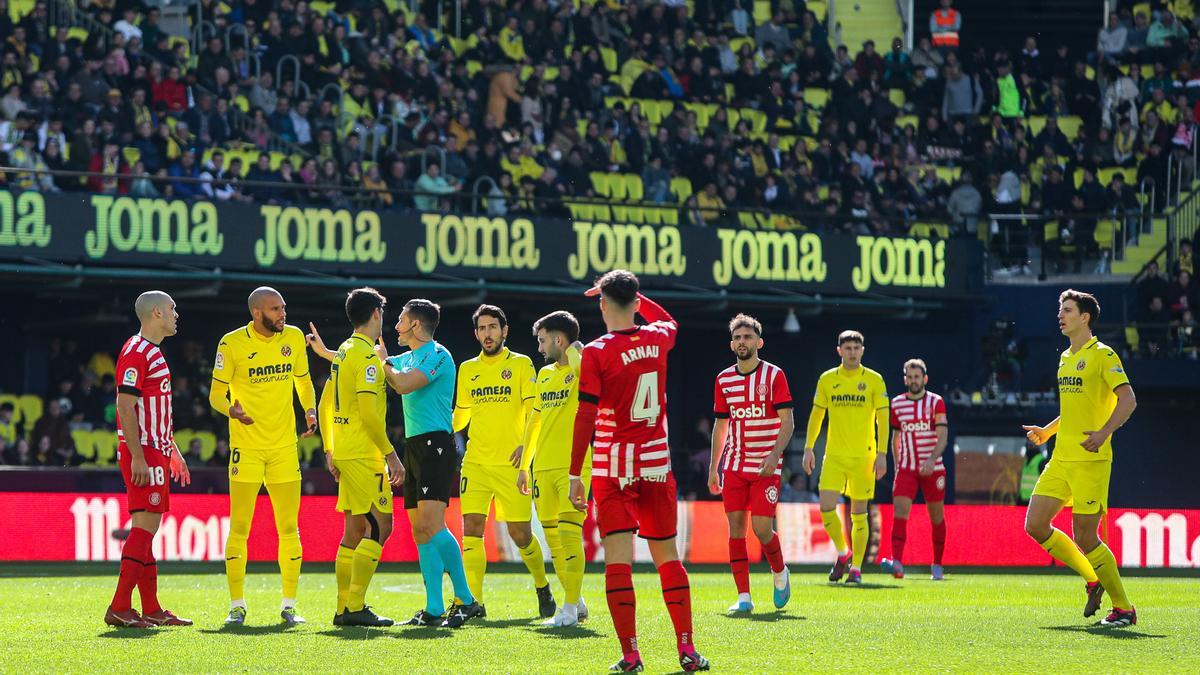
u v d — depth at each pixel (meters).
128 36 59.22
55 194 47.28
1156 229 67.56
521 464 24.36
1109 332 62.81
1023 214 66.12
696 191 62.38
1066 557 24.97
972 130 69.31
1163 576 42.25
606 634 22.28
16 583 34.78
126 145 53.72
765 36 72.88
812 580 37.81
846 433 35.69
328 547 45.81
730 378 27.36
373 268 51.75
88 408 55.53
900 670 17.97
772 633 22.75
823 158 65.50
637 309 19.02
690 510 48.56
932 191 66.88
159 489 23.16
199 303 55.47
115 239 48.06
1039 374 63.09
